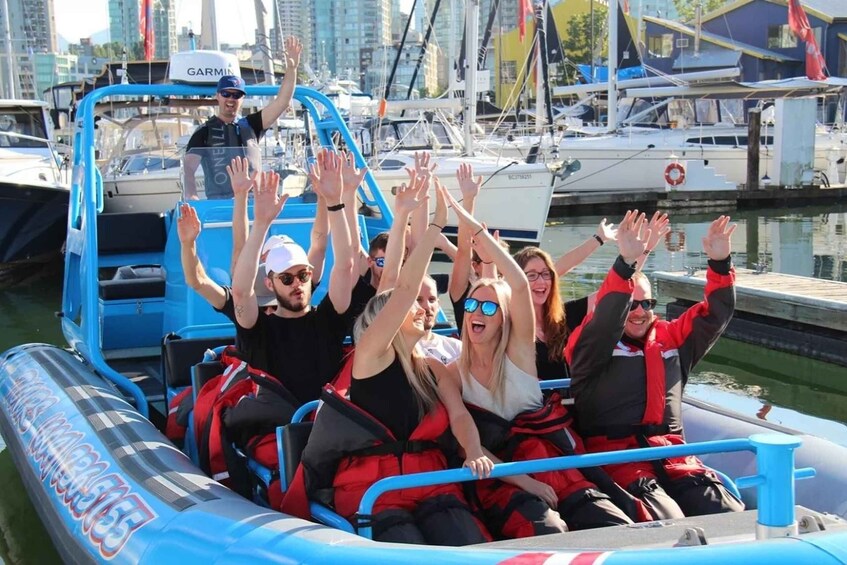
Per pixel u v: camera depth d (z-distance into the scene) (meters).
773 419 6.93
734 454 4.23
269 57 11.94
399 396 3.38
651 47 36.75
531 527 3.32
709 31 37.81
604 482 3.65
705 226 18.91
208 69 6.49
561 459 3.21
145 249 7.11
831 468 3.84
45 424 4.70
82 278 5.80
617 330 3.57
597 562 2.34
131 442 4.09
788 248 15.83
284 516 3.11
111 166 11.84
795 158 22.84
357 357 3.36
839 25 35.69
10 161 13.12
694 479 3.73
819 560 2.20
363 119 20.12
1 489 6.02
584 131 23.98
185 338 5.25
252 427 4.02
